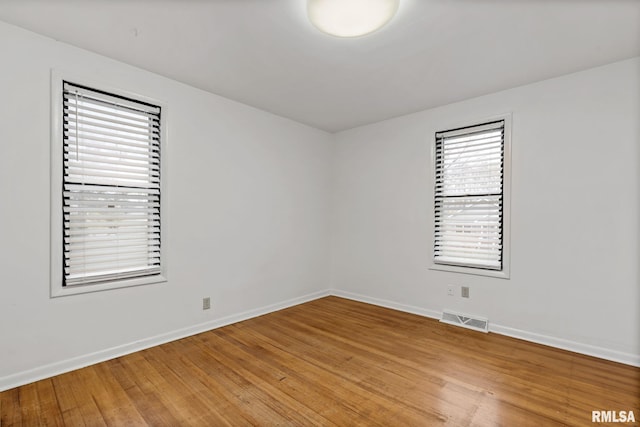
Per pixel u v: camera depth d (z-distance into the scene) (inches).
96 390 76.0
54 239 82.8
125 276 96.7
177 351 98.3
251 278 131.9
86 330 88.4
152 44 84.5
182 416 66.9
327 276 169.6
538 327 105.8
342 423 65.0
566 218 100.8
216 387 78.0
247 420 65.9
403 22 73.3
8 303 76.4
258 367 88.4
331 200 171.0
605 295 94.3
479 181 121.1
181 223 109.0
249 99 123.6
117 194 95.3
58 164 83.5
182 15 71.7
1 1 67.1
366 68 97.0
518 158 109.9
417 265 137.3
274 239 141.6
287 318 131.3
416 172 137.9
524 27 75.2
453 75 101.9
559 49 85.4
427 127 134.4
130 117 97.5
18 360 77.6
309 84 109.7
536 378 82.4
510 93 112.0
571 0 65.4
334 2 64.3
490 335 112.3
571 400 72.6
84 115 88.4
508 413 68.0
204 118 115.3
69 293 85.1
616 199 92.8
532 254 107.0
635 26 74.2
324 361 92.1
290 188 148.9
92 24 75.7
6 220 76.2
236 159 126.1
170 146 106.0
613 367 88.2
